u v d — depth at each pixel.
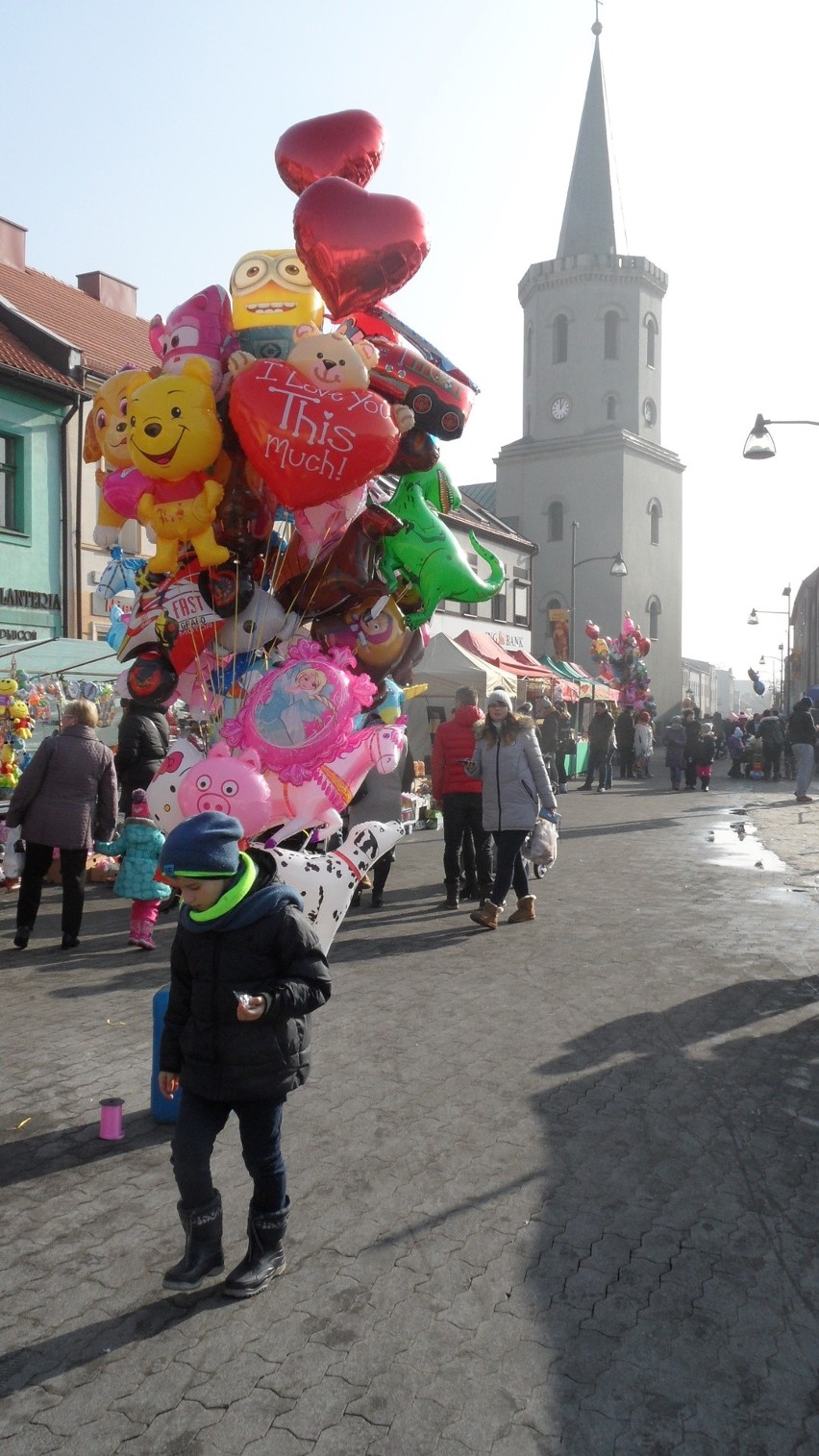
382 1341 3.12
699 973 7.33
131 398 4.52
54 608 19.20
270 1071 3.30
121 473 4.78
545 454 56.28
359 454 4.29
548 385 56.88
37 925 8.91
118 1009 6.41
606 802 21.58
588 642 55.00
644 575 56.31
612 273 55.66
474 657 19.88
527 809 8.68
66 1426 2.77
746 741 32.00
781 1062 5.51
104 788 8.02
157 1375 2.97
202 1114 3.39
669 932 8.70
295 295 4.71
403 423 4.67
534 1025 6.11
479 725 9.09
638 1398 2.88
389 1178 4.17
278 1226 3.44
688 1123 4.71
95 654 12.40
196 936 3.34
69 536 19.36
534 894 10.58
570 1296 3.36
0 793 10.21
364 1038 5.87
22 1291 3.38
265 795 4.37
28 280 24.12
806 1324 3.23
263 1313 3.27
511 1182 4.14
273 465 4.31
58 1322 3.22
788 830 16.27
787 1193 4.07
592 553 55.38
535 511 56.53
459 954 7.90
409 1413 2.82
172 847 3.28
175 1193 4.07
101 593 5.25
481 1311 3.28
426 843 14.55
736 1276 3.49
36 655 11.80
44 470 19.00
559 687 25.47
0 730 10.54
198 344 4.62
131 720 9.54
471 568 5.27
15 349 18.98
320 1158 4.35
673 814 18.88
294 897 3.42
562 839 15.20
